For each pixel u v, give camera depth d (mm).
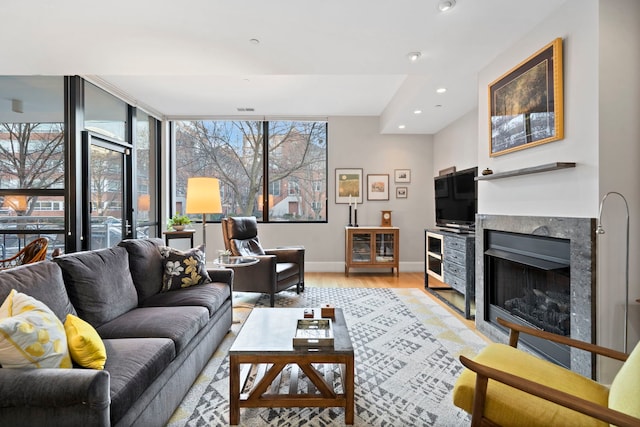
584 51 1869
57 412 1095
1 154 3469
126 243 2531
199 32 2330
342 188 5527
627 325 1795
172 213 5582
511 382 1126
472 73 3045
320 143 5633
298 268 4121
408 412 1738
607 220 1790
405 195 5570
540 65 2152
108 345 1580
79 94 3506
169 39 2424
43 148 3469
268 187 5586
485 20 2180
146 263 2547
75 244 3457
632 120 1803
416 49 2578
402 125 5012
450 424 1646
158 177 5379
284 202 5613
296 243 5523
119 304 2076
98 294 1929
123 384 1283
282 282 3770
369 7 2043
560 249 2049
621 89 1793
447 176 4242
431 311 3420
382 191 5555
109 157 4137
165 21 2186
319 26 2258
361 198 5543
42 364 1171
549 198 2127
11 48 2545
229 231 3996
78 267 1912
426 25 2242
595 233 1803
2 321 1142
